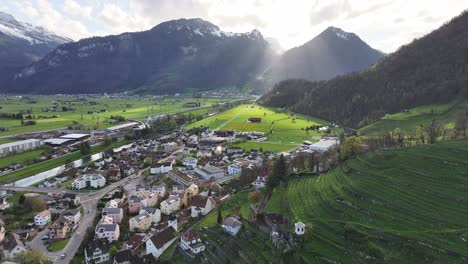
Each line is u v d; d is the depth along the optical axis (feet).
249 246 421.59
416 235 340.80
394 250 333.42
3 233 544.21
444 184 424.87
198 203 593.42
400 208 393.09
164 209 631.97
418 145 565.94
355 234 364.17
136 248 499.10
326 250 357.00
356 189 453.58
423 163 482.28
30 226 591.78
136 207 636.07
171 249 485.15
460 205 379.76
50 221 615.16
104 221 551.59
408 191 424.46
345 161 590.14
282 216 456.86
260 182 651.25
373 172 494.18
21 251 483.10
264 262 378.73
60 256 490.08
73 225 583.58
